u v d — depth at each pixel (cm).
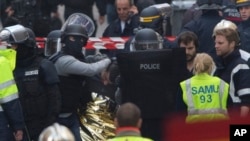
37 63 3294
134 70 3281
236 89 3241
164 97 3284
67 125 3397
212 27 3753
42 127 3303
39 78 3294
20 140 3269
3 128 3253
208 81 3206
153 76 3288
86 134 3538
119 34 4259
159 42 3381
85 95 3503
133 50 3447
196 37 3444
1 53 3250
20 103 3281
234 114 3203
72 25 3394
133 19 4247
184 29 3791
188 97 3206
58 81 3306
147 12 3697
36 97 3294
